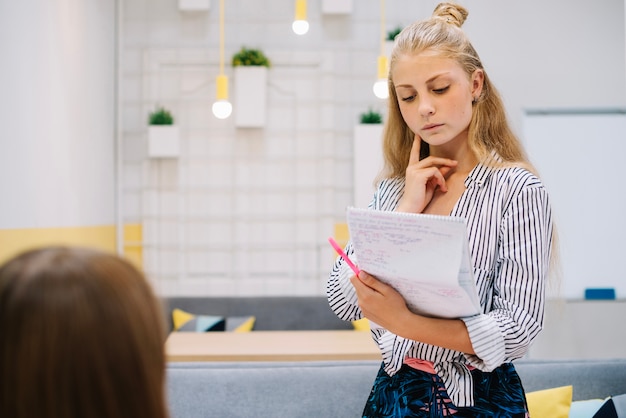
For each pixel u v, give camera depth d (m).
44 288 0.52
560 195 4.93
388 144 1.43
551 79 4.93
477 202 1.22
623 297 4.87
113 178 5.06
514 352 1.14
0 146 3.13
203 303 4.60
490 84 1.29
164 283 5.24
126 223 5.23
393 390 1.25
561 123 4.94
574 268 4.89
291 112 5.28
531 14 4.93
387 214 1.01
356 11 5.26
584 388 2.25
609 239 4.90
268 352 2.81
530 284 1.14
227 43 5.25
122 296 0.54
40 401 0.51
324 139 5.24
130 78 5.23
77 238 4.21
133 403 0.53
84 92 4.37
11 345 0.51
